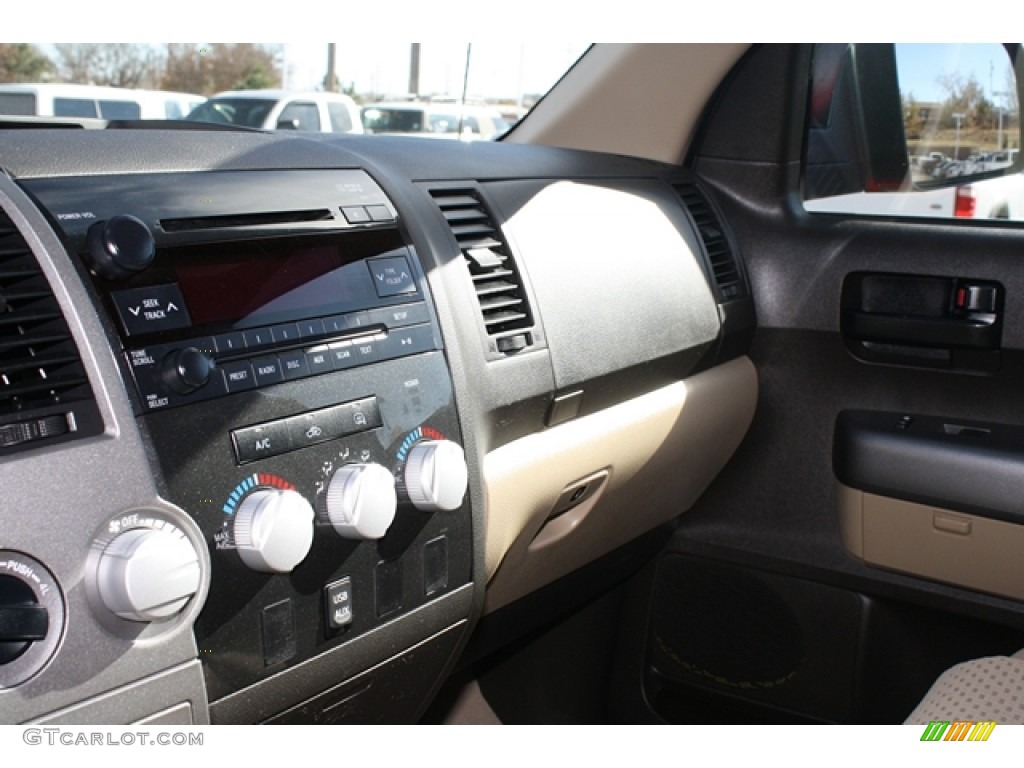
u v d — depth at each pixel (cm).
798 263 163
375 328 96
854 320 158
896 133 159
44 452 69
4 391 69
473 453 105
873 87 160
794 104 164
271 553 79
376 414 93
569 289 126
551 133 177
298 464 85
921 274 154
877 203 162
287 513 80
